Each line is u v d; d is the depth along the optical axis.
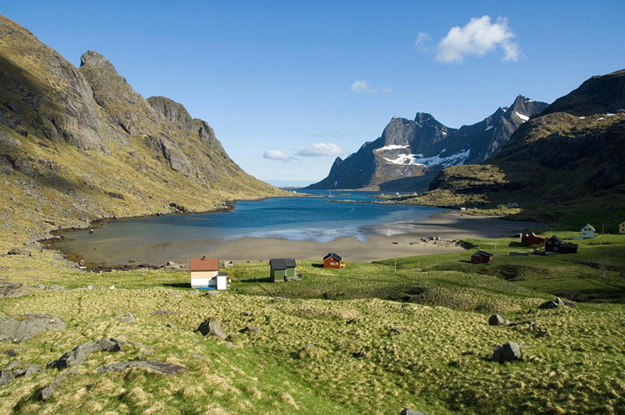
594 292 58.88
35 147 192.88
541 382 24.23
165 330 33.19
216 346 30.95
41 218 143.38
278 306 49.28
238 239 132.38
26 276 69.12
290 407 21.41
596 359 26.84
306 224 180.62
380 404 24.41
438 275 72.00
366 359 32.00
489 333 36.34
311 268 85.25
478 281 65.25
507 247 109.38
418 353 31.86
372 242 128.88
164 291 57.19
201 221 186.25
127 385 19.91
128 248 114.38
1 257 85.56
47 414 16.97
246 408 19.72
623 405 20.64
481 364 28.98
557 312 43.19
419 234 149.12
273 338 37.66
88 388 19.27
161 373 21.23
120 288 61.88
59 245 117.12
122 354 23.92
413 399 25.44
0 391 19.16
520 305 49.97
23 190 154.88
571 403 21.67
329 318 44.31
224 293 58.66
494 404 23.39
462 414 23.31
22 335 29.77
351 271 82.00
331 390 26.53
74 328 33.28
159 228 156.75
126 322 35.56
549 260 81.50
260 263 90.12
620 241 99.00
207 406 18.64
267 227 167.62
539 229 161.88
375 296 60.47
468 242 120.81
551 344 31.72
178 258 101.81
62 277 73.00
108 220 173.62
